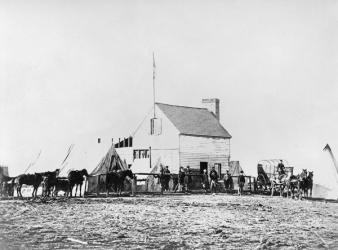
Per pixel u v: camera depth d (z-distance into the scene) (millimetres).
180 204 23750
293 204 26031
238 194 34000
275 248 13727
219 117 46250
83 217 18266
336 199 32000
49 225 16344
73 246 13180
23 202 23391
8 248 12844
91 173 31812
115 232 15297
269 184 37469
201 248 13328
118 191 30719
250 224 17844
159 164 37062
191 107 45438
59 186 27766
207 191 36562
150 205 22875
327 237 15805
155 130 42344
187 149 41531
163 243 13820
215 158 43312
